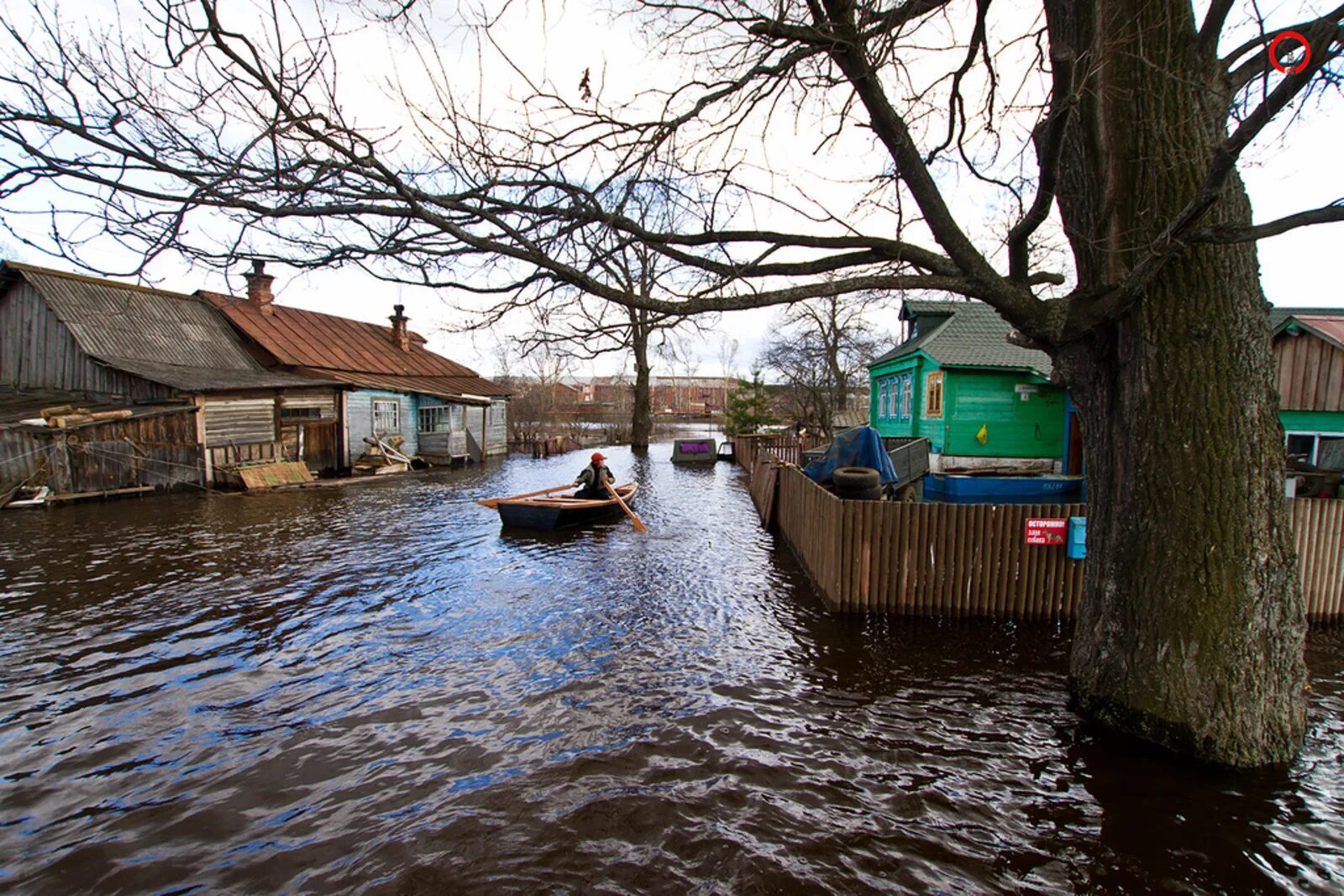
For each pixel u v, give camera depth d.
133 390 16.84
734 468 26.27
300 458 20.00
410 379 26.58
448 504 15.62
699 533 12.23
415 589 8.23
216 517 13.24
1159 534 3.99
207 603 7.59
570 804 3.72
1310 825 3.45
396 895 3.02
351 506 15.02
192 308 21.69
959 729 4.57
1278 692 3.87
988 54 4.48
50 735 4.56
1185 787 3.77
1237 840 3.34
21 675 5.56
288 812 3.67
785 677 5.54
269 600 7.71
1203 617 3.86
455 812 3.65
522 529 12.30
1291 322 11.74
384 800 3.77
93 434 15.09
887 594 7.27
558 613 7.31
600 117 4.02
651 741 4.46
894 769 4.07
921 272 4.54
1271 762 3.84
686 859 3.26
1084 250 4.32
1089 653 4.58
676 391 75.38
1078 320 4.11
